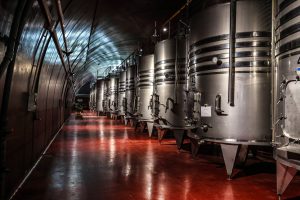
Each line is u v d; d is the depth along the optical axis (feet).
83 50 62.49
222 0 40.01
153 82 51.49
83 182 22.72
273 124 19.88
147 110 56.13
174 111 42.42
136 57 79.51
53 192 20.07
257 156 35.40
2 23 12.46
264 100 24.81
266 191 21.12
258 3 25.16
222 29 26.07
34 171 25.82
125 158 33.06
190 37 30.58
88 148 40.14
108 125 82.89
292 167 17.72
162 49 45.47
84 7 33.47
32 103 22.50
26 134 22.18
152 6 48.06
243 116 24.82
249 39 25.11
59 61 38.01
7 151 16.05
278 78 18.98
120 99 91.56
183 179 24.20
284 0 18.08
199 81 28.07
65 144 43.68
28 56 19.10
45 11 18.30
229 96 25.04
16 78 16.53
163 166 29.04
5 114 14.37
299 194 20.48
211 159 33.04
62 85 58.08
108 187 21.52
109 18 50.44
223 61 25.86
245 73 25.02
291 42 17.30
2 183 14.34
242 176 25.55
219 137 25.63
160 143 45.75
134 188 21.39
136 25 59.21
